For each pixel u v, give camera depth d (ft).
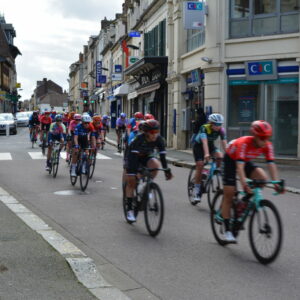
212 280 15.31
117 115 156.56
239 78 58.75
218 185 27.40
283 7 55.67
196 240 20.58
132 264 17.06
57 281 14.61
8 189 35.14
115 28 161.99
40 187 36.14
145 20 106.01
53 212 26.73
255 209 17.75
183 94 74.84
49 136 43.01
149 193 21.68
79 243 19.94
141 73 104.32
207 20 60.90
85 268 16.07
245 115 58.80
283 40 55.06
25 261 16.55
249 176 18.99
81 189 34.78
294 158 54.75
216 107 59.88
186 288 14.57
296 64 54.85
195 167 29.27
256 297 13.82
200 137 27.25
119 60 150.30
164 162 22.15
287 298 13.74
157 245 19.71
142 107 112.16
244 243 20.10
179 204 29.55
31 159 56.80
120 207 28.37
